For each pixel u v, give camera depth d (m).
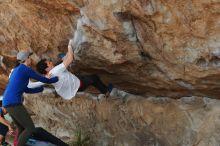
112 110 7.02
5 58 7.18
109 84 6.58
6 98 6.00
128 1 5.01
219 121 5.95
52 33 6.11
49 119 8.20
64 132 7.91
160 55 5.48
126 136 6.99
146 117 6.66
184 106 6.27
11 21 6.35
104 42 5.58
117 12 5.14
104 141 7.31
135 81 6.33
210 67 5.20
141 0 4.94
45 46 6.38
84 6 5.37
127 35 5.36
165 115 6.46
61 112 7.78
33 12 5.98
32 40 6.42
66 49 6.24
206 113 6.07
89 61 6.05
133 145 6.95
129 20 5.24
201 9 4.71
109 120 7.13
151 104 6.57
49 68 6.19
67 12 5.68
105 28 5.37
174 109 6.36
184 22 4.91
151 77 6.02
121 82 6.54
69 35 5.97
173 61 5.44
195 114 6.18
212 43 4.94
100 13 5.26
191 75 5.50
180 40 5.13
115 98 6.93
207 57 5.11
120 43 5.51
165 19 4.99
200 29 4.88
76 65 6.30
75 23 5.76
